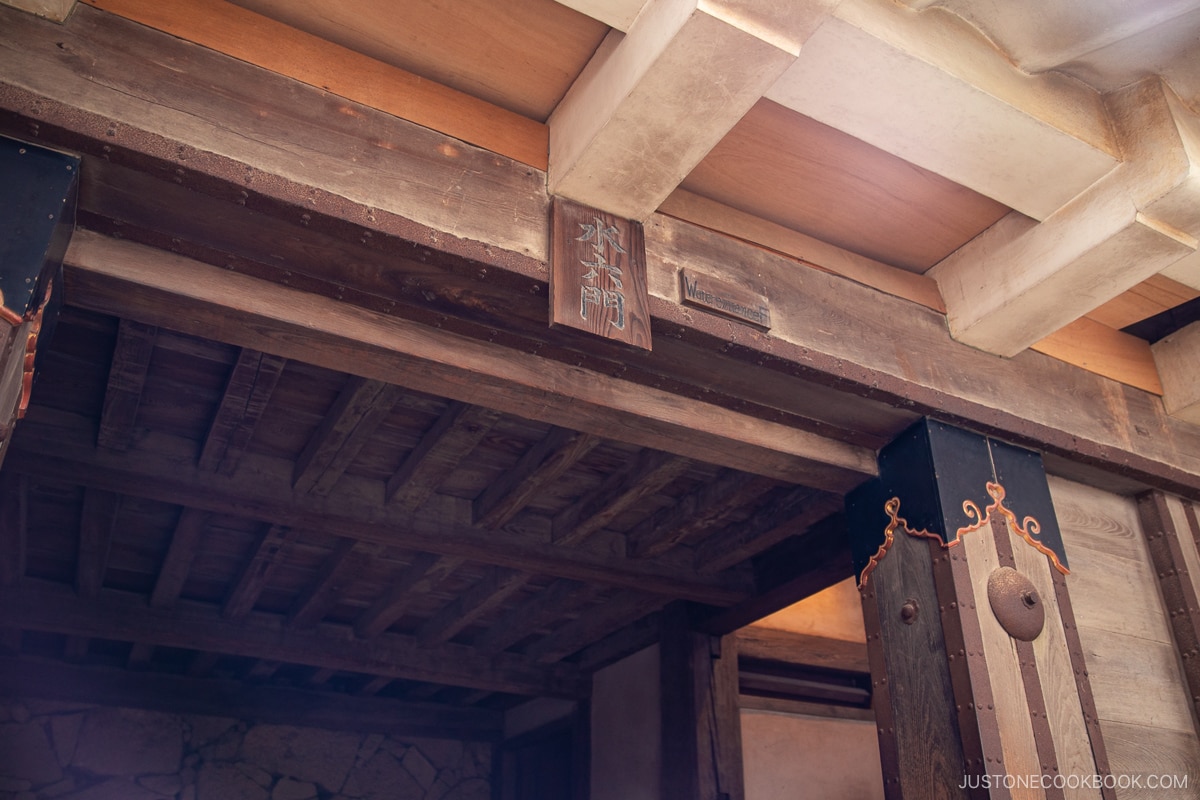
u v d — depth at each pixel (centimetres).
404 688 784
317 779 750
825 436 337
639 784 586
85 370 367
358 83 252
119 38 223
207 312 253
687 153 250
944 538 306
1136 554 370
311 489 425
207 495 411
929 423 325
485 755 824
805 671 644
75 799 661
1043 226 307
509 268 250
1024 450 345
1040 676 298
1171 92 280
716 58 221
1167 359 394
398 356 274
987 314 325
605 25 247
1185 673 351
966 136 268
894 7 246
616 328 254
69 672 680
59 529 499
